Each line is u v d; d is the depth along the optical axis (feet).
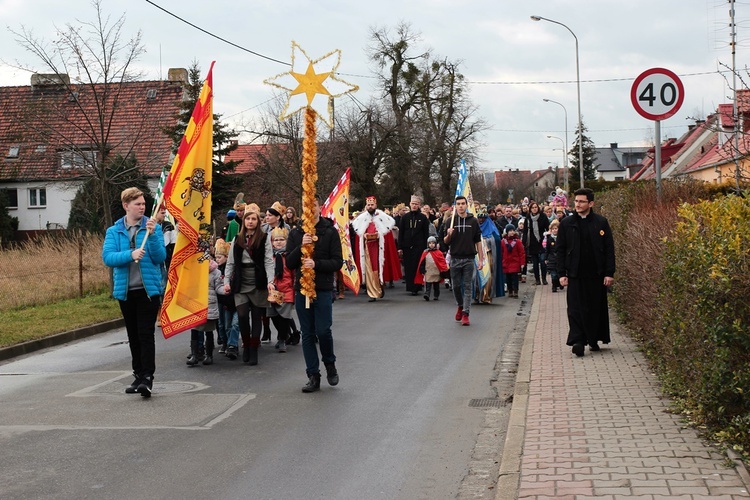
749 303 19.53
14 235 142.31
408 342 41.65
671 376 26.30
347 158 160.97
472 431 24.88
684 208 24.72
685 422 22.48
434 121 177.58
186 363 36.83
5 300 57.93
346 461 21.98
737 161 30.37
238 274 35.96
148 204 100.07
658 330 28.58
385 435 24.49
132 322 30.25
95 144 67.51
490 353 38.27
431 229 67.15
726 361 20.25
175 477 20.74
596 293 34.09
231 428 25.41
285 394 30.17
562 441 21.44
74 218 116.16
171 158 100.94
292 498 19.20
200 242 33.76
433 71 176.04
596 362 32.27
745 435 20.04
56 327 47.65
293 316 52.60
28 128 66.28
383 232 62.75
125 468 21.49
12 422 26.55
